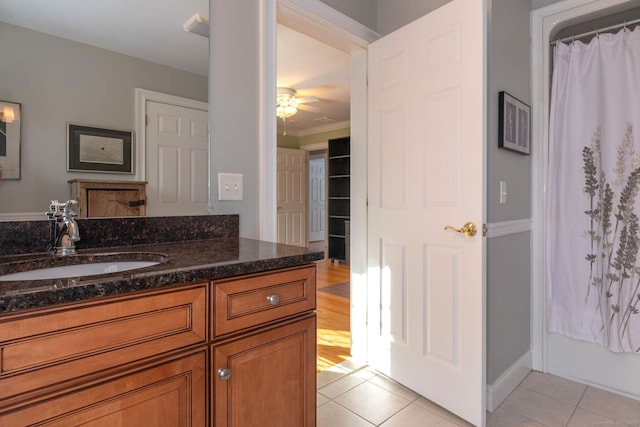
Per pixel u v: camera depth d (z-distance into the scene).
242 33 1.49
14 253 1.00
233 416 0.89
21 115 1.04
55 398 0.63
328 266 5.75
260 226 1.55
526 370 2.10
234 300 0.89
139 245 1.22
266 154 1.56
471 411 1.58
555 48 2.09
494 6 1.75
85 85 1.15
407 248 1.87
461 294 1.61
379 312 2.07
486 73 1.54
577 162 2.01
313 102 4.55
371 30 2.15
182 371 0.79
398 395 1.85
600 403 1.79
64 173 1.11
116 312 0.70
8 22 1.02
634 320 1.84
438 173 1.70
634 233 1.84
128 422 0.71
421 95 1.77
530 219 2.16
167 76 1.31
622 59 1.87
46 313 0.62
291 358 1.02
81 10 1.15
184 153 1.35
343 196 6.12
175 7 1.33
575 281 2.03
